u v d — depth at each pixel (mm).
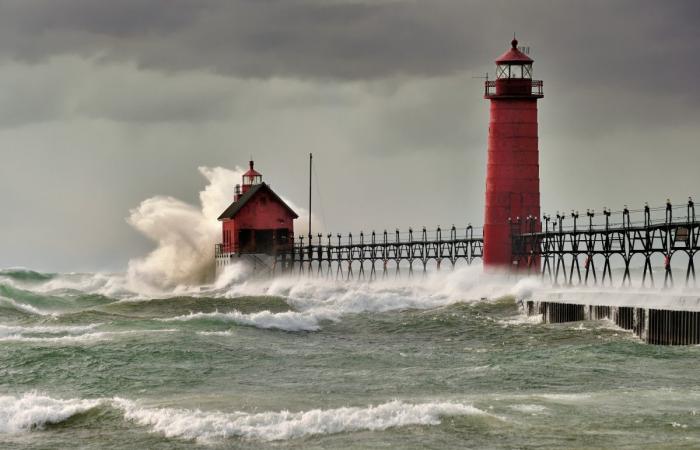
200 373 153750
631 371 151500
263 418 116250
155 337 181875
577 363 159875
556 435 110188
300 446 107750
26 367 154375
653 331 188875
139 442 110625
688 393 132250
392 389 140375
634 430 111938
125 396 136625
